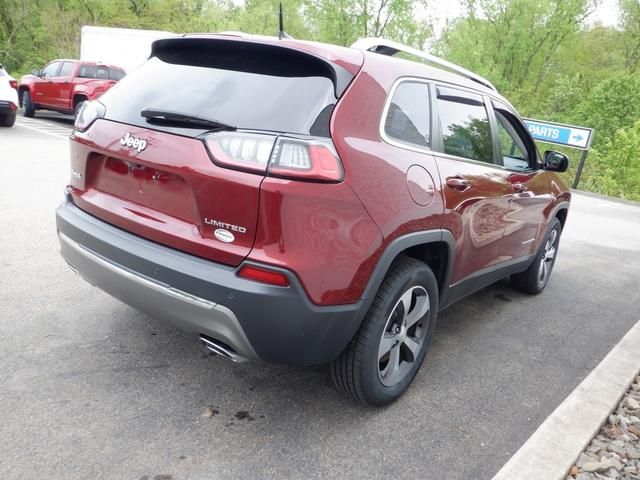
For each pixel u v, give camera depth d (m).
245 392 2.79
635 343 3.91
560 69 42.12
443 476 2.34
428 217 2.63
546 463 2.43
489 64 37.59
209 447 2.35
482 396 3.04
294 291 2.10
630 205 15.34
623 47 44.41
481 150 3.36
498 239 3.62
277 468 2.27
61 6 32.59
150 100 2.46
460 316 4.25
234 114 2.21
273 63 2.40
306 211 2.07
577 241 7.94
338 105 2.25
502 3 38.81
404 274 2.58
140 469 2.18
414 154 2.62
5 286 3.70
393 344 2.73
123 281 2.37
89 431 2.36
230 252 2.12
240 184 2.05
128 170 2.45
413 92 2.74
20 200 5.94
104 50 17.98
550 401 3.08
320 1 33.78
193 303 2.16
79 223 2.61
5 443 2.23
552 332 4.13
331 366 2.60
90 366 2.87
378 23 33.94
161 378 2.83
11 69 33.31
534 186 4.07
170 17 37.66
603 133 36.91
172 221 2.29
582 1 37.47
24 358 2.86
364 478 2.27
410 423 2.70
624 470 2.49
